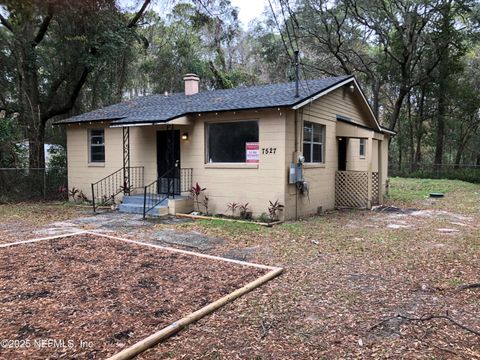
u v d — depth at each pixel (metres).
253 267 5.14
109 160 11.98
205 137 10.09
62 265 5.14
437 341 3.08
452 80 24.36
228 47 29.69
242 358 2.81
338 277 4.79
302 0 22.72
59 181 14.49
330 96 11.13
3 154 14.19
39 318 3.43
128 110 12.25
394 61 24.86
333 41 24.61
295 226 8.30
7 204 12.17
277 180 9.00
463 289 4.32
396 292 4.25
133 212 10.34
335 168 11.77
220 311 3.68
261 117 9.16
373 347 2.99
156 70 25.08
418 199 13.87
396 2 22.75
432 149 30.59
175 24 24.20
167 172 10.27
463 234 7.46
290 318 3.54
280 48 25.80
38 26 14.95
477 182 21.91
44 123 16.31
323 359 2.80
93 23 14.09
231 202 9.70
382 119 31.66
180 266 5.16
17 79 15.64
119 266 5.12
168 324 3.32
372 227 8.30
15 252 5.84
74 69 15.70
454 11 22.75
